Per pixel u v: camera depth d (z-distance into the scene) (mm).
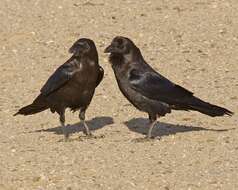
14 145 16062
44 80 20812
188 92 16234
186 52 22578
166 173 14016
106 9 25938
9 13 25781
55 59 22359
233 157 14805
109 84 20359
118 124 17562
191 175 13898
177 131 16766
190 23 24609
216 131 16625
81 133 16969
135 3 26453
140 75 16031
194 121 17531
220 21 24719
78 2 26594
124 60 16109
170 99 16109
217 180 13641
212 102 18672
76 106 16516
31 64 22000
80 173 14133
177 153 15141
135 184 13523
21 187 13586
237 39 23406
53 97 16406
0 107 18875
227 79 20438
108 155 15133
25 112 17094
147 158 14875
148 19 25031
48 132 17078
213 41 23297
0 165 14742
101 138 16422
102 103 19016
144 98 16078
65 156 15164
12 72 21438
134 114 18250
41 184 13664
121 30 24281
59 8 26141
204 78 20594
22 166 14633
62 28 24516
